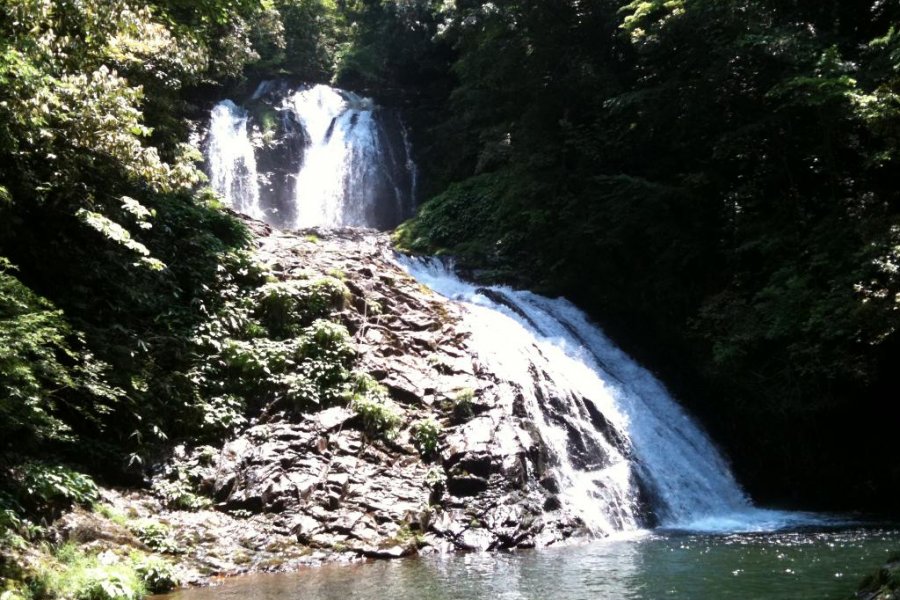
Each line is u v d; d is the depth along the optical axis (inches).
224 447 466.3
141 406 450.9
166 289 527.5
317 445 475.5
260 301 562.9
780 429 681.0
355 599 322.3
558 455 560.1
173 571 361.7
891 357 608.4
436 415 534.3
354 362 549.3
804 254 665.6
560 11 895.1
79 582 306.8
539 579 361.7
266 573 383.6
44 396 380.2
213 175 1119.6
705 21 723.4
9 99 394.0
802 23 735.1
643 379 752.3
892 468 622.5
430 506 466.6
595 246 841.5
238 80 1304.1
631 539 488.4
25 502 346.3
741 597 317.7
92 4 464.1
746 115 748.0
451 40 1165.7
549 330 754.8
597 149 860.6
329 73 1515.7
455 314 655.8
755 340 657.6
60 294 466.0
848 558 402.0
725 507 634.8
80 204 468.8
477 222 991.0
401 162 1327.5
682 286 770.2
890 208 660.1
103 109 457.7
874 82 636.1
